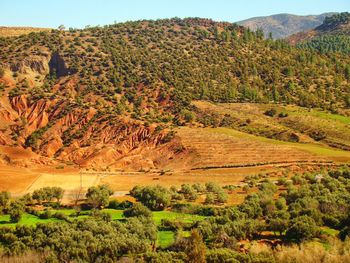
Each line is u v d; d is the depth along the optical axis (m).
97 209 80.81
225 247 61.78
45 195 88.56
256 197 82.56
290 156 124.69
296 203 76.31
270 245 63.06
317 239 64.00
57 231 63.91
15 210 75.31
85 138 145.62
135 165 129.62
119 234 63.06
